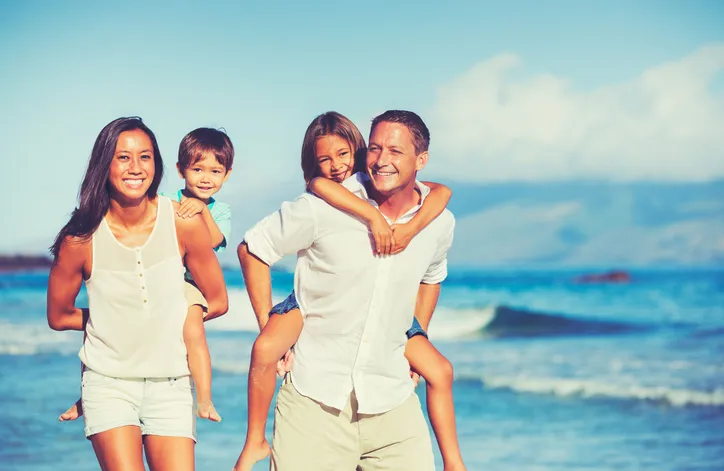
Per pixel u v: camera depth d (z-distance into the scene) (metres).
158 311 3.75
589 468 11.55
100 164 3.59
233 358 20.20
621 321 29.55
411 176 3.65
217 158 4.88
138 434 3.74
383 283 3.65
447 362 4.01
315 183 3.65
